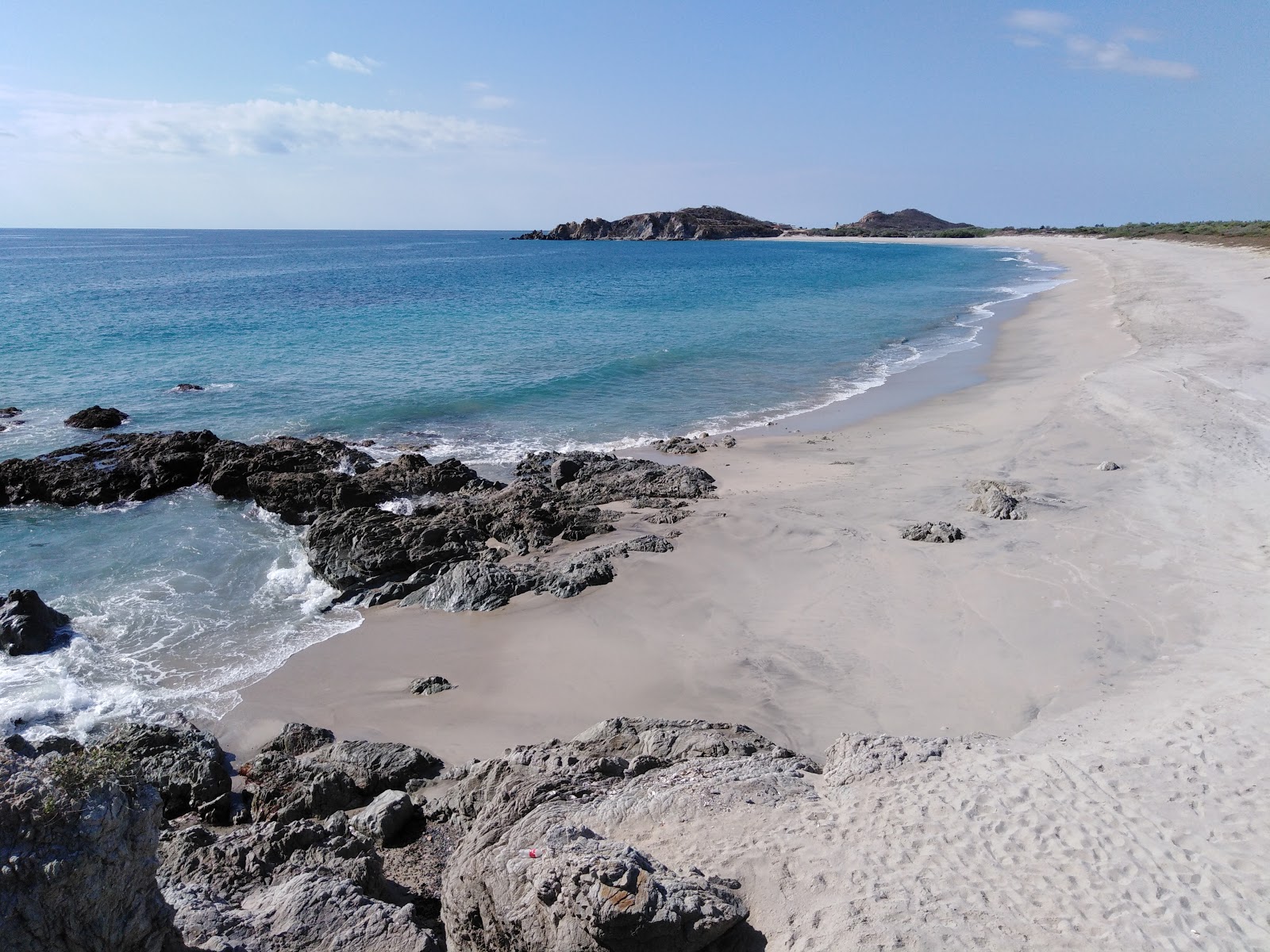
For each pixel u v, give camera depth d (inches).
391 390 1251.2
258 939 272.2
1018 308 2127.2
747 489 825.5
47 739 444.8
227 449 882.1
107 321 1845.5
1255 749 369.7
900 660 517.0
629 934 246.1
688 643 552.7
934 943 267.0
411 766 436.8
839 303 2314.2
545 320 1950.1
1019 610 559.8
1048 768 365.7
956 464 873.5
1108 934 273.1
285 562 697.6
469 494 807.1
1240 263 2583.7
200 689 521.3
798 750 438.9
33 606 572.7
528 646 561.3
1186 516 685.3
